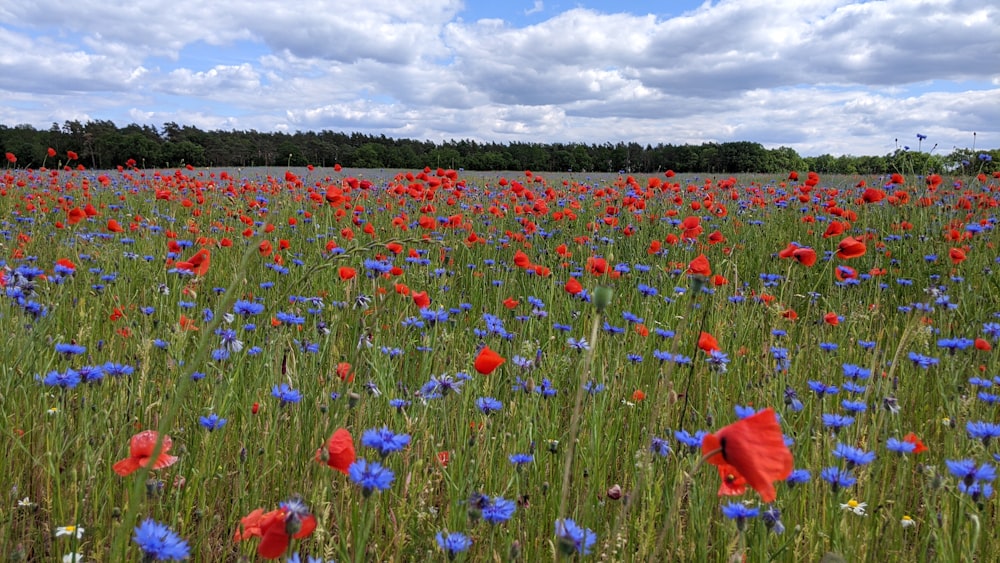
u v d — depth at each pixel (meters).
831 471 2.47
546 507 2.88
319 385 3.50
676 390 4.00
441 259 6.73
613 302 5.60
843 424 2.90
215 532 2.90
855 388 3.45
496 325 4.18
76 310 4.80
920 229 8.49
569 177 19.06
